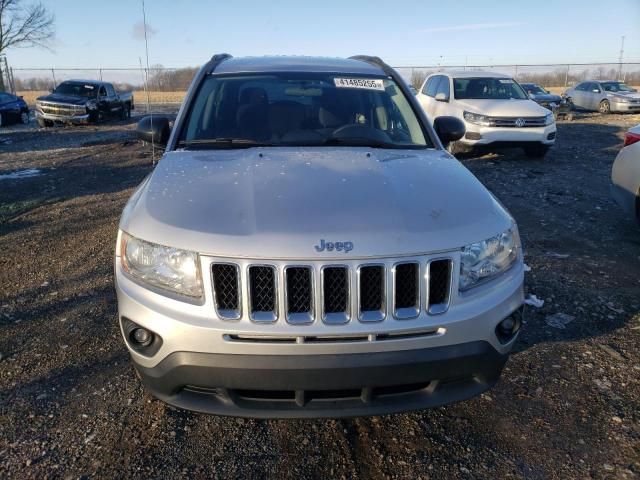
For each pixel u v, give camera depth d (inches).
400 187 99.7
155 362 88.4
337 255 82.6
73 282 175.9
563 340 139.0
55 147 550.6
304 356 83.0
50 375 122.4
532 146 426.6
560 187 325.7
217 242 84.8
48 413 109.3
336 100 142.6
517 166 403.5
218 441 102.3
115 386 118.4
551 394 116.8
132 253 91.7
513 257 98.3
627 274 183.2
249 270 83.0
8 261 196.9
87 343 136.2
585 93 978.1
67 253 204.8
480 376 92.2
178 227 88.7
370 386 85.5
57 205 283.7
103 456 97.7
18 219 256.8
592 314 153.0
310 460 97.8
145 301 88.0
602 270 186.5
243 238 84.5
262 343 83.0
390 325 84.0
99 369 124.8
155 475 93.5
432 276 87.3
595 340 139.1
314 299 82.7
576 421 108.2
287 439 103.2
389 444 102.0
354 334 83.2
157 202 97.3
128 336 91.4
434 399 90.5
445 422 108.3
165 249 87.7
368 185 99.2
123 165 419.2
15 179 362.3
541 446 101.4
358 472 95.1
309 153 118.8
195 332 84.0
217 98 141.3
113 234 227.6
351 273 82.8
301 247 83.0
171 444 101.1
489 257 92.4
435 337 86.1
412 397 89.8
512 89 466.3
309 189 96.9
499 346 93.0
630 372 124.9
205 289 84.7
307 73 151.2
